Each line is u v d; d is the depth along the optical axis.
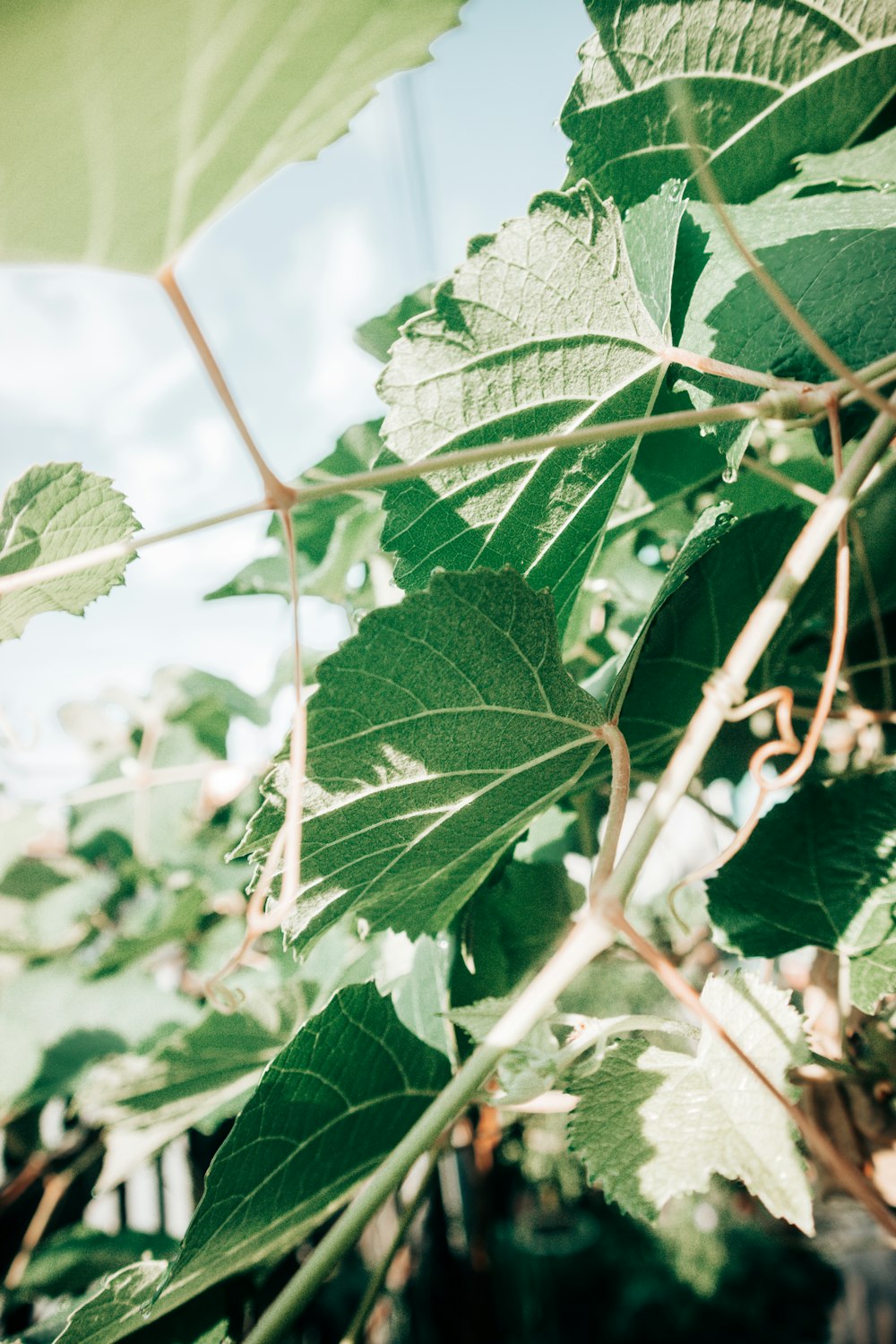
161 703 0.76
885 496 0.41
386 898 0.34
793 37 0.32
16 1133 0.75
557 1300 1.56
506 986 0.40
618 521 0.41
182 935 0.63
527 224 0.31
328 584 0.57
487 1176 0.65
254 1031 0.43
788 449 0.42
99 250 0.21
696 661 0.35
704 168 0.23
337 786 0.30
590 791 0.42
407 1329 0.88
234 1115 0.46
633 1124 0.27
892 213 0.31
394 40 0.20
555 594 0.35
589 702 0.30
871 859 0.33
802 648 0.43
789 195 0.34
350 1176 0.34
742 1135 0.26
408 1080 0.35
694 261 0.33
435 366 0.32
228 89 0.20
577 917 0.43
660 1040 0.34
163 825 0.73
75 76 0.19
